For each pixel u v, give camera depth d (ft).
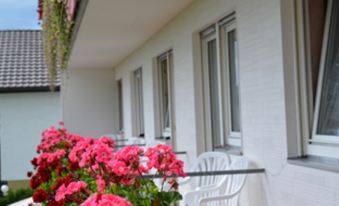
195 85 16.60
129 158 7.75
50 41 23.86
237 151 13.29
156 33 21.88
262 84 11.34
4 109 39.06
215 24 15.08
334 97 9.52
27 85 38.55
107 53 28.55
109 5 16.33
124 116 32.73
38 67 41.14
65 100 37.14
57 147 15.37
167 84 22.40
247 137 12.26
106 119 37.68
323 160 9.48
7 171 38.75
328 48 9.77
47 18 22.31
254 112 11.80
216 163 13.64
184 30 17.40
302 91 10.33
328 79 9.73
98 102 37.63
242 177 11.45
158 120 23.26
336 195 8.47
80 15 18.16
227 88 14.82
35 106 39.34
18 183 38.75
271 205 10.97
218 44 14.83
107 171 7.73
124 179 7.68
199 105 16.66
